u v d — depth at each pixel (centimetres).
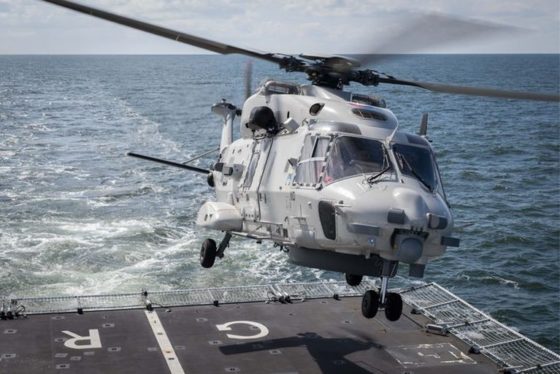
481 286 2922
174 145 5984
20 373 1388
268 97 1622
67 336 1560
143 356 1477
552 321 2597
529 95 1276
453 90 1388
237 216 1675
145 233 3312
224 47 1413
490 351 1531
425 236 1296
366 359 1501
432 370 1457
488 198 4338
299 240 1420
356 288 1914
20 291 2592
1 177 4572
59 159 5291
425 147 1430
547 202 4238
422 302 1797
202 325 1648
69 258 2962
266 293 1850
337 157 1384
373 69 1534
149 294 1786
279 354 1509
